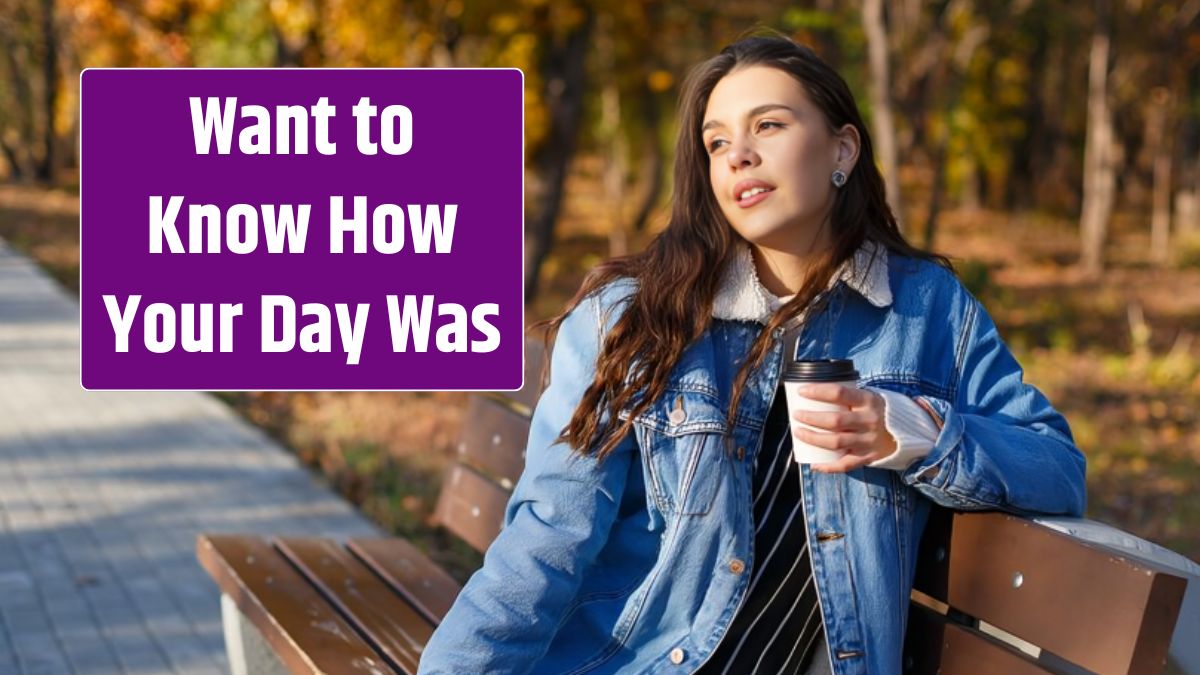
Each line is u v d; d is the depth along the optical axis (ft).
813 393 7.39
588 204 147.33
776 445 7.97
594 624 8.13
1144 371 50.52
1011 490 7.55
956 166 114.11
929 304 8.18
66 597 18.29
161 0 67.41
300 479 25.91
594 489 7.91
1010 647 7.57
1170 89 103.09
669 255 8.08
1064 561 7.10
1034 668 7.23
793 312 7.88
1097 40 91.91
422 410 34.63
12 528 21.86
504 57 58.70
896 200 47.65
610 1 59.93
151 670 15.69
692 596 7.88
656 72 72.95
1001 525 7.63
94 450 28.22
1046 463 7.69
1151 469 31.63
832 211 8.16
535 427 8.27
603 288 8.29
